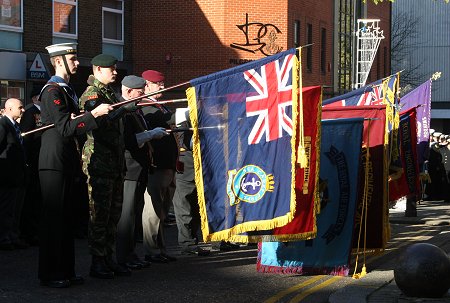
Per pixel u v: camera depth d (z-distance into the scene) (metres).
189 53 30.66
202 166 8.59
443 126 61.22
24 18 23.92
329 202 9.61
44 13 24.64
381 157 10.20
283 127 8.48
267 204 8.52
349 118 9.68
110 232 9.02
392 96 11.92
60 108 8.14
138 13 30.70
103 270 8.95
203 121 8.59
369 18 45.66
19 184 11.39
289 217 8.41
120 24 29.84
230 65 30.47
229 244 11.68
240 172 8.58
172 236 13.38
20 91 23.69
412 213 17.73
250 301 8.00
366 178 9.97
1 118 11.30
